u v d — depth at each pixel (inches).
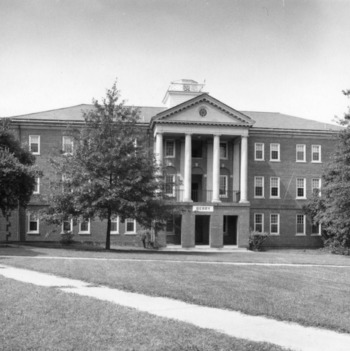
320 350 383.2
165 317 463.8
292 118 2356.1
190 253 1501.0
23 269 870.4
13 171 1451.8
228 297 579.2
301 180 2197.3
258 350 369.1
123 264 959.0
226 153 2159.2
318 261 1270.9
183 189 2080.5
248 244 1979.6
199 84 2333.9
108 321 435.5
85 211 1423.5
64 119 2022.6
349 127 1710.1
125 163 1430.9
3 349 354.0
